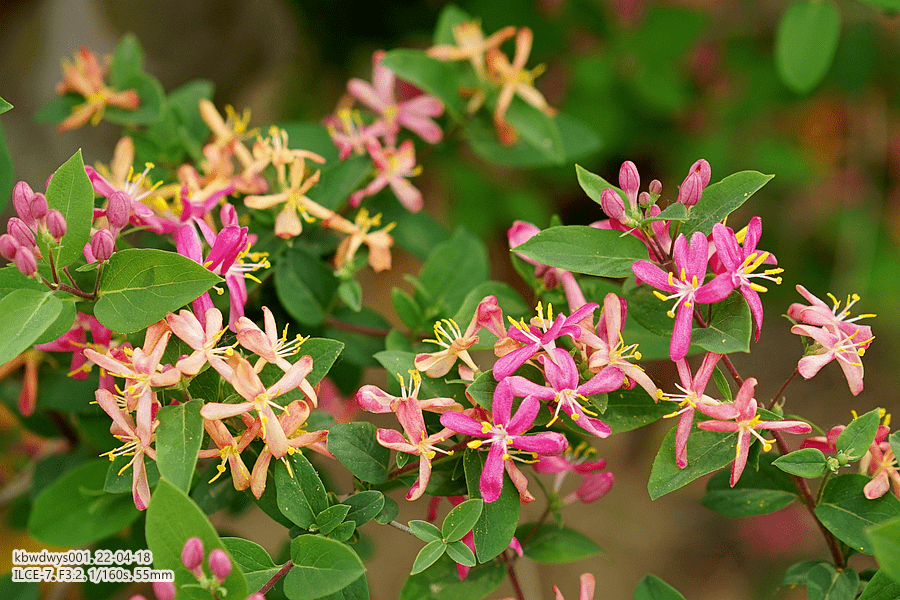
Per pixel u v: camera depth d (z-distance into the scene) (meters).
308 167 0.72
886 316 1.19
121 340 0.68
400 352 0.65
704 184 0.63
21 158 0.92
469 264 0.72
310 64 1.33
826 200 1.22
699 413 0.64
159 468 0.62
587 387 0.63
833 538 0.66
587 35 1.16
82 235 0.63
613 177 1.25
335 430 0.64
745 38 1.16
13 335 0.62
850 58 1.06
